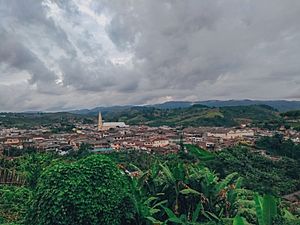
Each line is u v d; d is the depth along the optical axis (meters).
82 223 6.83
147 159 38.97
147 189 8.41
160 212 8.02
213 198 8.13
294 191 30.59
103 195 7.03
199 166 8.90
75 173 7.11
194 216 7.43
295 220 7.53
